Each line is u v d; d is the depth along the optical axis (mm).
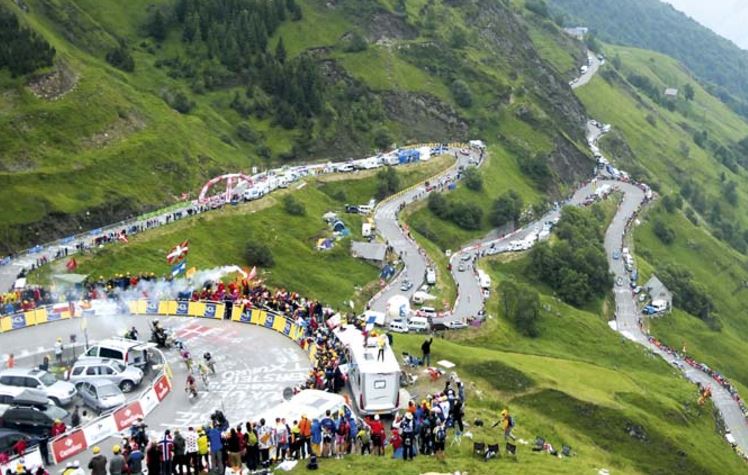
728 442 110625
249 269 128125
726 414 128125
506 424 57219
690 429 105000
